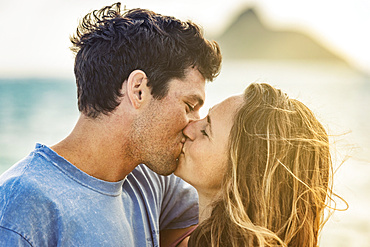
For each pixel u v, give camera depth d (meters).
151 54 1.54
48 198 1.37
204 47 1.63
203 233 1.60
